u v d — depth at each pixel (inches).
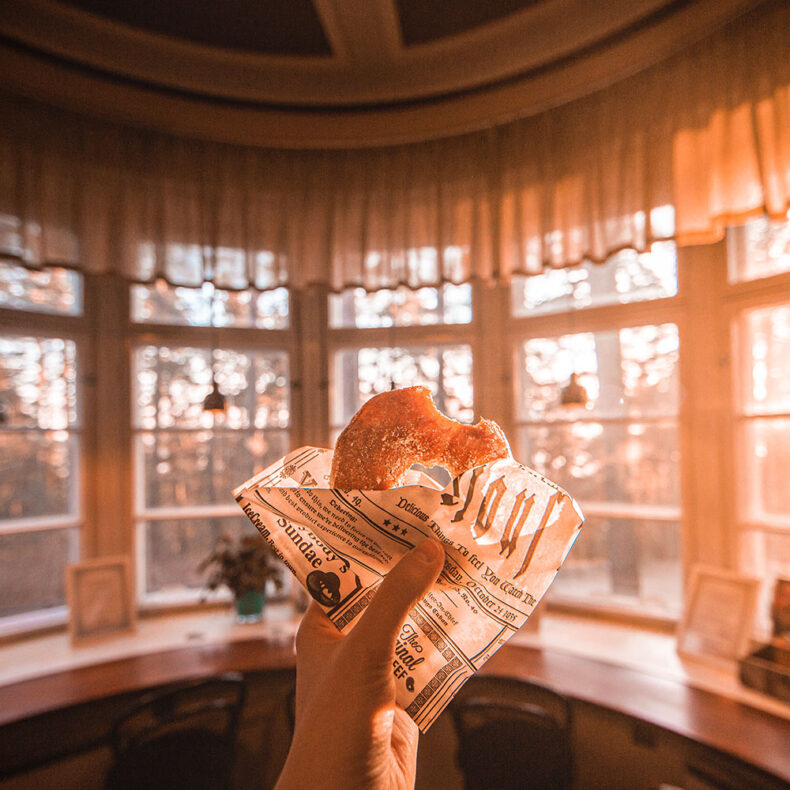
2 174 82.4
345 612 22.1
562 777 67.0
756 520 80.0
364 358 109.0
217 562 99.1
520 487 19.9
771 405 78.8
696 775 68.3
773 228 78.4
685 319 86.4
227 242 96.2
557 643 85.9
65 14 78.5
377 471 22.5
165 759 72.7
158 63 87.6
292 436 108.1
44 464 96.0
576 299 96.7
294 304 109.4
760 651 72.0
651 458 89.9
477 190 91.9
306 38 85.0
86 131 89.7
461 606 22.0
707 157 72.1
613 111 81.0
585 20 77.5
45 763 77.9
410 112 94.7
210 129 95.6
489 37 83.4
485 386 102.5
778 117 65.5
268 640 92.3
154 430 103.6
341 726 18.2
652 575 90.1
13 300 93.3
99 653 87.5
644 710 65.5
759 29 67.7
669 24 73.5
